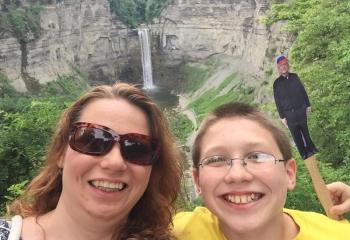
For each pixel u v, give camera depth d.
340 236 0.48
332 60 2.21
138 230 0.49
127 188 0.46
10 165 1.81
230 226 0.45
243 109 0.47
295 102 0.47
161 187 0.51
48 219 0.47
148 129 0.48
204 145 0.47
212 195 0.45
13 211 0.51
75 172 0.45
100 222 0.46
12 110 5.53
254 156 0.45
